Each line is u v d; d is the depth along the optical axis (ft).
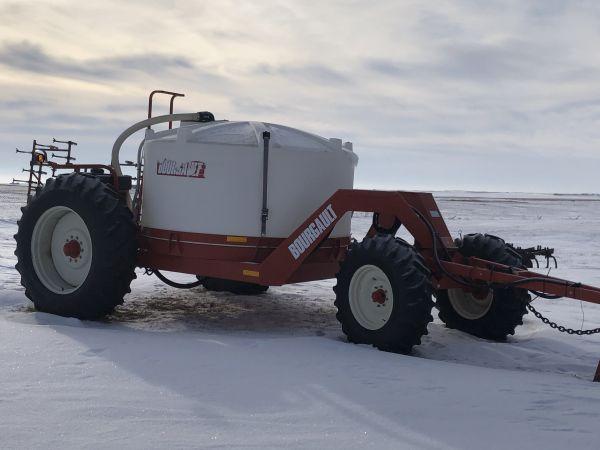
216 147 20.63
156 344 16.38
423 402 12.22
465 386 13.38
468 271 18.54
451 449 9.92
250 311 24.26
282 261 19.86
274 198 20.76
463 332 22.07
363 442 10.14
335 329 21.30
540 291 18.37
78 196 20.79
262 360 15.12
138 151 22.66
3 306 23.06
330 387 13.12
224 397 12.27
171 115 22.94
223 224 20.65
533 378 14.51
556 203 277.23
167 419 10.93
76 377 13.21
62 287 21.65
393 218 20.42
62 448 9.50
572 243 66.39
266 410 11.59
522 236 75.51
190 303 25.45
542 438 10.41
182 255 21.17
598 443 10.21
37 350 15.17
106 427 10.44
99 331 17.87
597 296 16.31
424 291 17.12
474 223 102.63
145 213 21.94
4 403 11.39
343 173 22.35
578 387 13.65
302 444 9.98
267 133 20.45
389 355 16.33
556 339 20.88
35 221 21.63
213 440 10.03
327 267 21.68
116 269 20.53
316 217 19.57
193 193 20.88
